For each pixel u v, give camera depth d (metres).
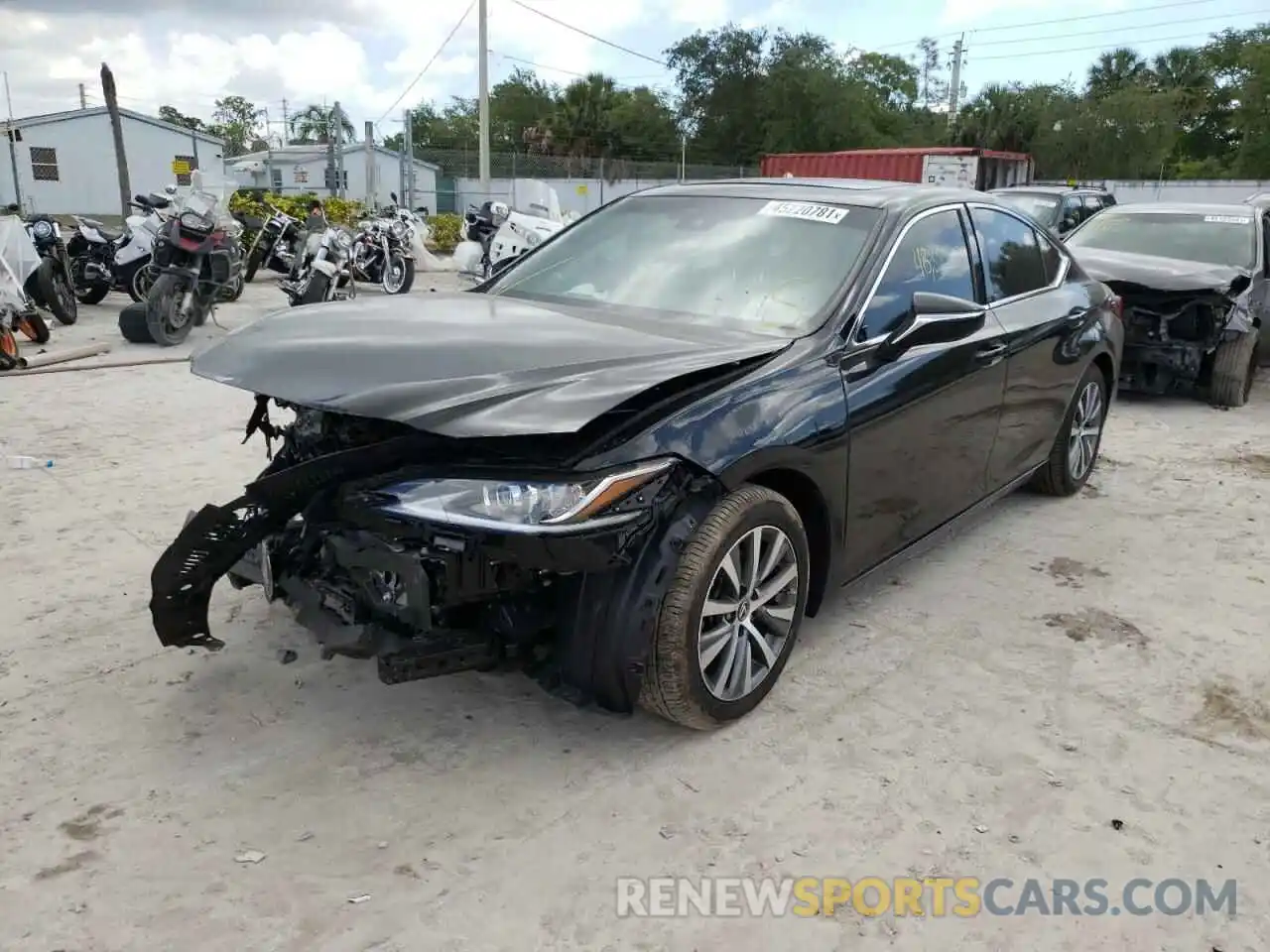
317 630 2.93
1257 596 4.45
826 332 3.45
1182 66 71.75
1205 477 6.28
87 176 44.16
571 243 4.35
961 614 4.18
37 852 2.61
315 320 3.37
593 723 3.27
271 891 2.50
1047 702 3.50
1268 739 3.31
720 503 3.01
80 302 12.28
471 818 2.79
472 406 2.63
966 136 57.00
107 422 6.62
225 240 9.94
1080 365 5.23
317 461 2.81
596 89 60.25
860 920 2.47
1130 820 2.87
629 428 2.83
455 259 15.46
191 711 3.27
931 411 3.87
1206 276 7.99
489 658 2.88
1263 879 2.65
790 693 3.49
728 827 2.79
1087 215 14.98
